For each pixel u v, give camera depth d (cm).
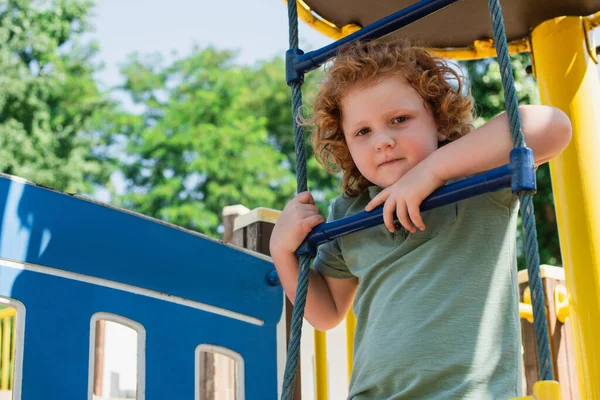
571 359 292
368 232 174
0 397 324
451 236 162
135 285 185
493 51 282
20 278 167
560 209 246
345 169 188
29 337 165
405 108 168
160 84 1598
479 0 264
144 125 1535
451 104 178
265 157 1423
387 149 166
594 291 233
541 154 155
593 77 262
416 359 152
